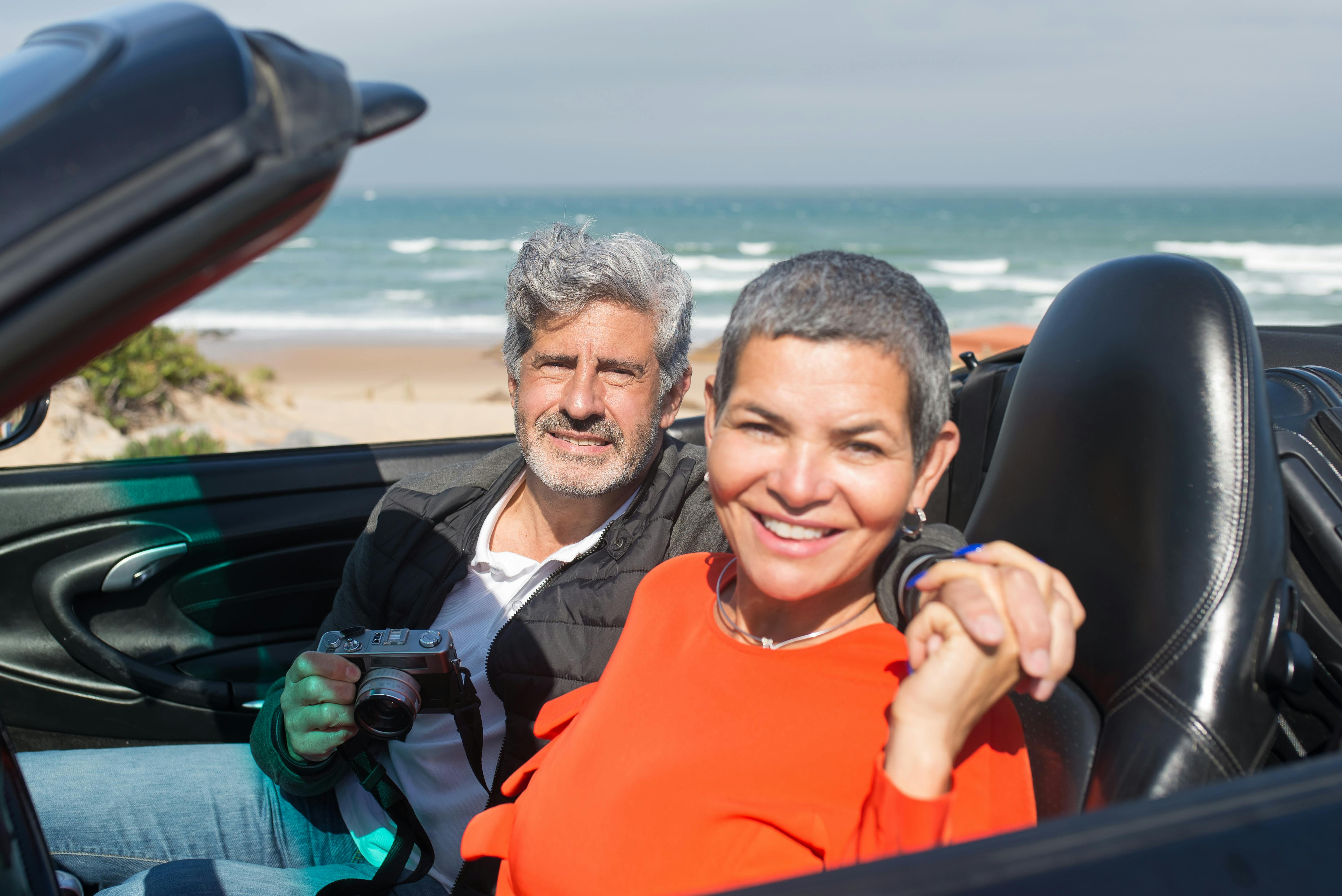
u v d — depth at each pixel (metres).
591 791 1.23
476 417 11.21
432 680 1.69
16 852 0.94
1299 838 0.70
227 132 0.63
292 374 16.03
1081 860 0.68
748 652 1.23
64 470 2.41
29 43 0.83
